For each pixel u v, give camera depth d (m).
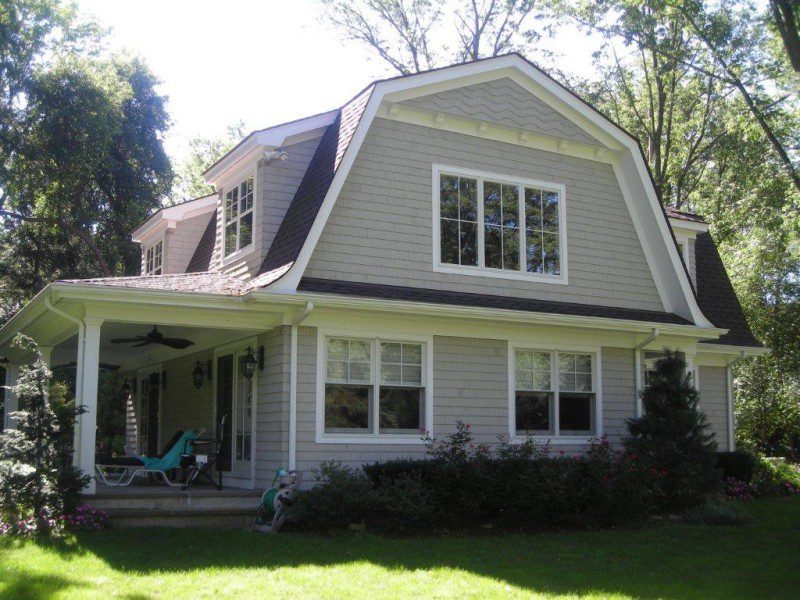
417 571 8.20
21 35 25.55
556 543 10.34
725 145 28.58
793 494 17.28
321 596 7.06
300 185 13.40
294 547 9.37
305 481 11.59
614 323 14.03
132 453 20.14
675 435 13.45
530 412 13.94
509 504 11.46
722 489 14.13
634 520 12.16
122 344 15.59
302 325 11.91
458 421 13.06
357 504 10.50
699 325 15.36
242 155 13.85
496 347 13.62
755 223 27.22
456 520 11.41
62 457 10.22
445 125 13.62
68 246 29.33
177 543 9.32
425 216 13.20
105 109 25.97
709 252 20.56
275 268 12.15
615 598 7.36
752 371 25.19
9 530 9.12
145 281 11.76
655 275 15.66
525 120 14.30
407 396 12.77
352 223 12.53
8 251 28.86
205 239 17.50
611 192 15.34
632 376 15.06
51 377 10.56
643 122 30.78
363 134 12.30
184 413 16.12
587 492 11.84
